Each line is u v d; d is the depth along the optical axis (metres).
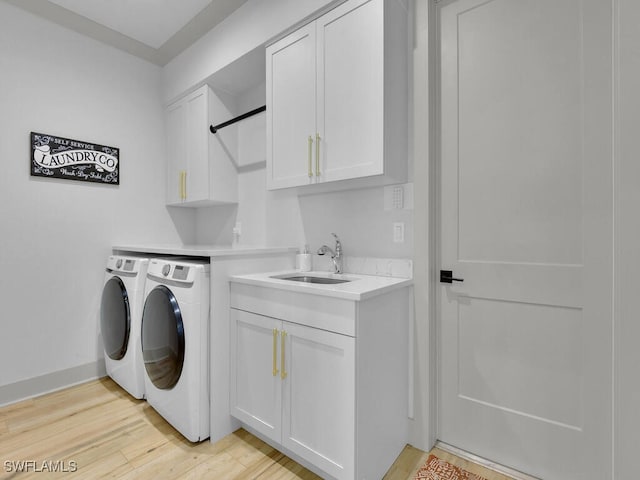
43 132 2.21
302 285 1.40
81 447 1.60
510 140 1.43
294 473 1.44
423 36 1.58
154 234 2.80
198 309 1.60
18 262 2.10
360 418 1.24
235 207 2.68
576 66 1.29
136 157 2.69
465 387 1.56
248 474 1.43
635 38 0.99
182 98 2.66
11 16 2.08
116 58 2.58
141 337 1.97
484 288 1.50
